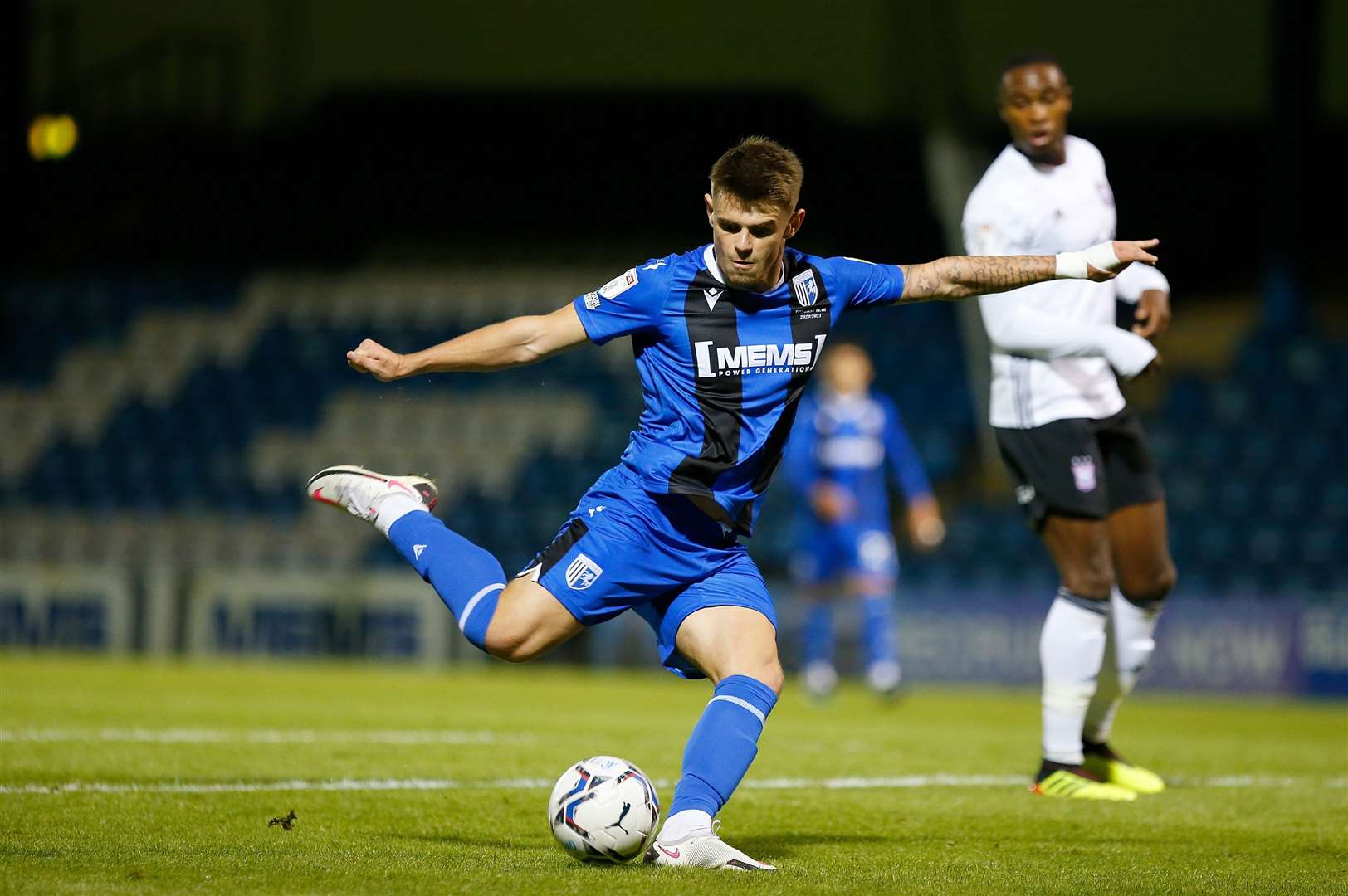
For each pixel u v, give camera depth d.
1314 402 68.44
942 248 81.38
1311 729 36.16
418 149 85.88
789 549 62.62
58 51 83.06
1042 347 20.50
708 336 14.23
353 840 14.94
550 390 75.38
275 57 83.81
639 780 13.48
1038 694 49.16
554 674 54.34
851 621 53.25
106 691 36.84
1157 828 17.52
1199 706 45.88
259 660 56.78
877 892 12.38
